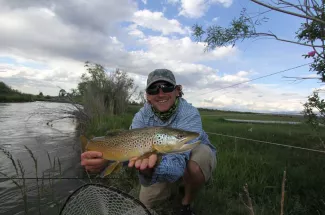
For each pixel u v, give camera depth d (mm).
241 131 2908
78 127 4262
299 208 1093
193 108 1170
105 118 3789
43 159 2225
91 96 4371
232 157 1773
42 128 4203
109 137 885
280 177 1442
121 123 3496
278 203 1180
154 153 834
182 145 839
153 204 1144
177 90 1173
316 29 1068
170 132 839
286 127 3072
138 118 1200
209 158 1099
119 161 866
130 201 670
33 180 1678
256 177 1480
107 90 5051
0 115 5875
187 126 1104
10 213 1234
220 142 2363
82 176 1759
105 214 716
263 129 3000
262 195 1269
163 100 1081
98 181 1578
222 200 1237
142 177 917
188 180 1076
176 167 914
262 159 1739
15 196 1417
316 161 1736
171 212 1124
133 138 856
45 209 1271
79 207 727
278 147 2172
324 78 1108
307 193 1256
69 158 2266
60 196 1417
